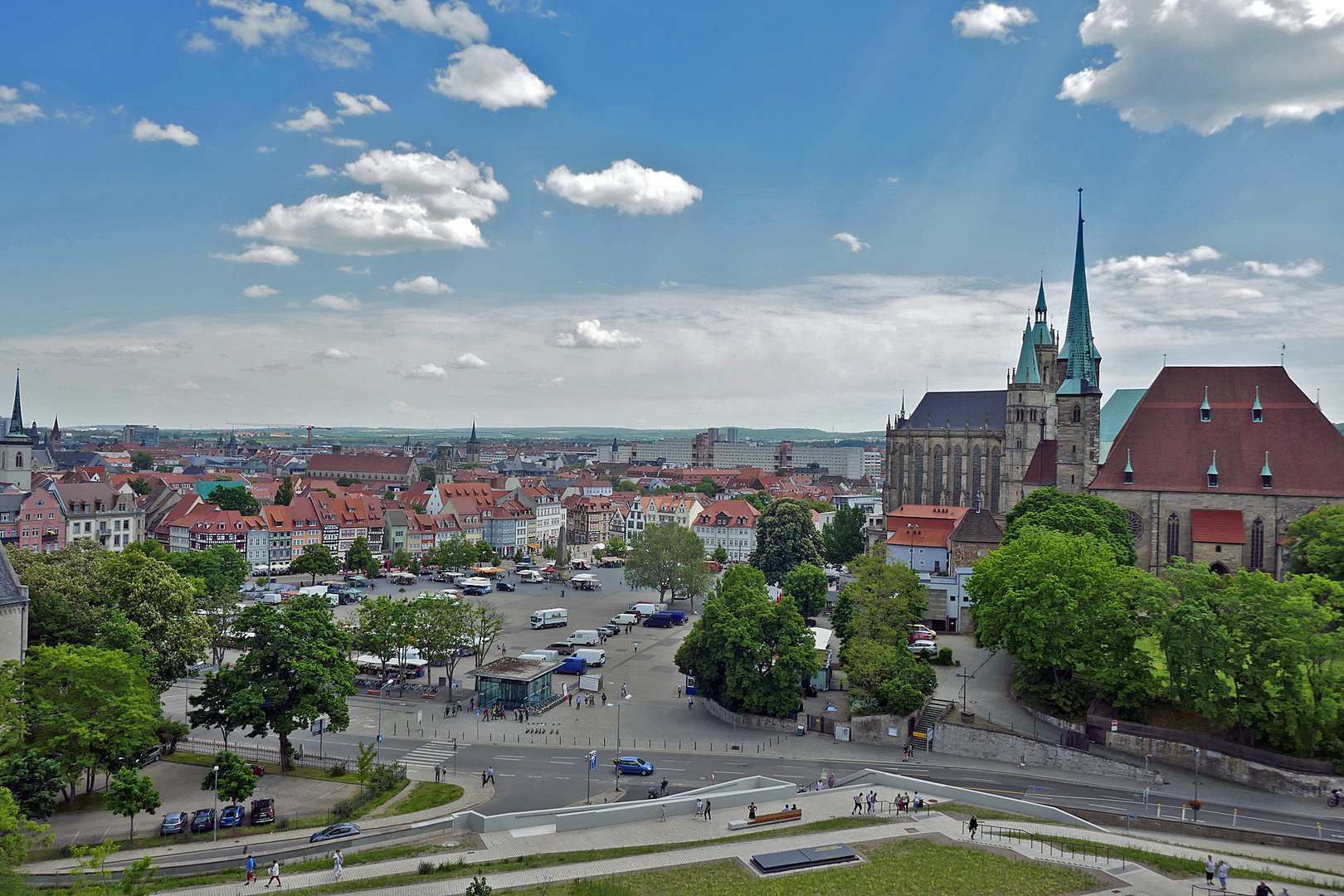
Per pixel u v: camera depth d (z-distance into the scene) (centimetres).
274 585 19875
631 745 9819
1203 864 6262
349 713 11006
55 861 6525
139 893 5659
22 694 7650
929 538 17138
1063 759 8975
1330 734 8388
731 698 10650
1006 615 10175
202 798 8038
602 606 18788
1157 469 15550
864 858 6353
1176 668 8919
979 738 9431
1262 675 8462
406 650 12800
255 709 8375
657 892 5762
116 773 7162
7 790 5759
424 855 6512
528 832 7050
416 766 9094
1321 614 8488
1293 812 7719
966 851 6481
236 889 5803
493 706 11025
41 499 19450
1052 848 6562
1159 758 8912
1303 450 14788
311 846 6756
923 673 10312
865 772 8519
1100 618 9519
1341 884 6009
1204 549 14962
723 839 6806
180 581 10638
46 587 9581
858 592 11188
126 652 8650
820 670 11775
